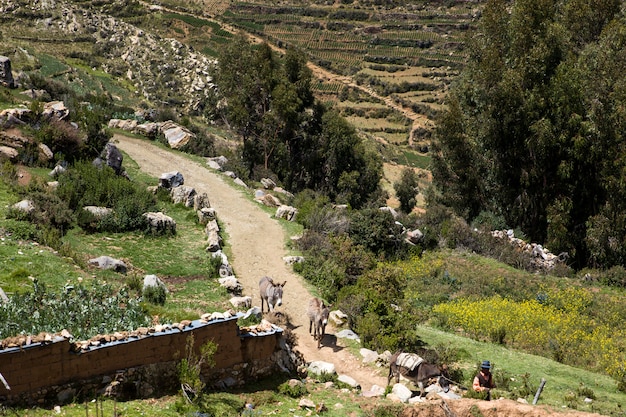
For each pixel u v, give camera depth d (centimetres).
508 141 4903
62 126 3419
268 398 1588
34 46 9656
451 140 5075
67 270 2225
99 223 2877
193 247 2950
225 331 1611
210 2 16338
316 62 14412
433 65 14275
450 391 1714
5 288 1925
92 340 1409
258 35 14962
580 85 4572
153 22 13688
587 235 4419
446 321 2750
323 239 3238
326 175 5950
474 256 3834
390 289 2356
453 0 16875
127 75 9769
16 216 2542
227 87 5766
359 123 12206
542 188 4809
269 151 5681
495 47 5041
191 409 1417
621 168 4328
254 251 3091
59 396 1343
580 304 3172
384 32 15588
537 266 3903
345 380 1809
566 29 5306
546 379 2081
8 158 3117
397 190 6881
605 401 1930
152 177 3938
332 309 2466
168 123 5059
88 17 11000
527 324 2761
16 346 1298
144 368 1460
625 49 4681
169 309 2181
